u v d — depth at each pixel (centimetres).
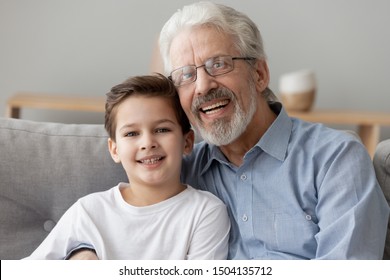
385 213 116
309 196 120
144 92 126
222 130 124
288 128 129
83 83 325
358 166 116
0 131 141
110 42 321
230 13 127
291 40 318
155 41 292
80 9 318
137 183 129
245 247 125
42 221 142
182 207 127
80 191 138
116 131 129
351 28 318
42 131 143
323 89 323
